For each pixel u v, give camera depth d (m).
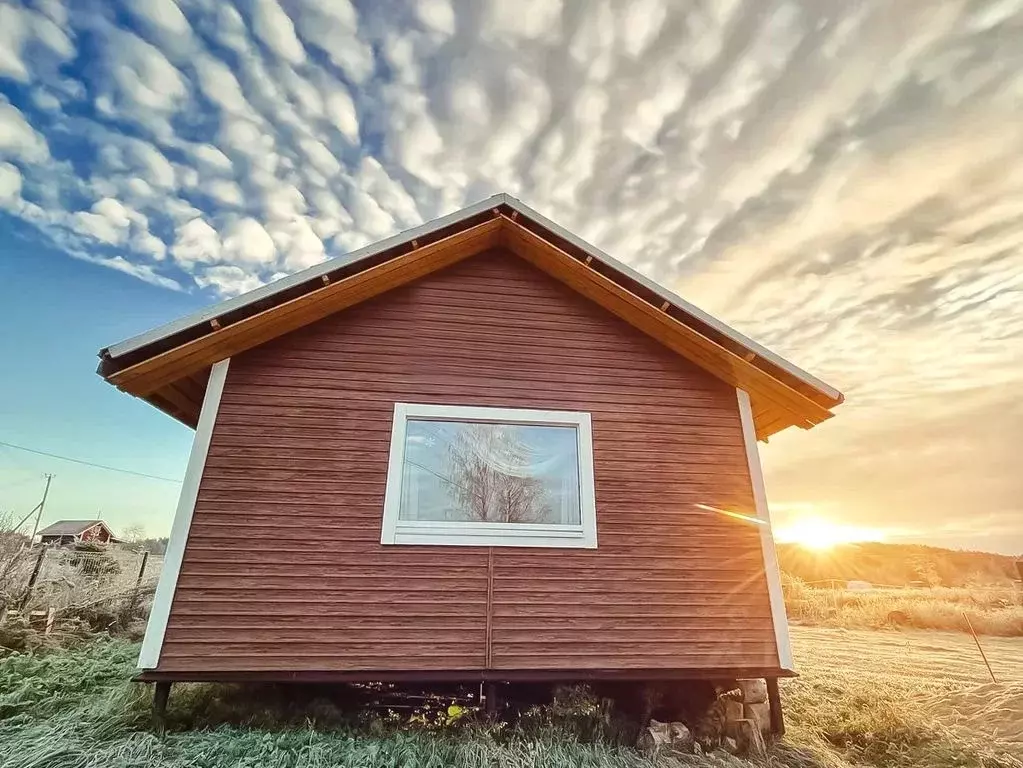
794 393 6.23
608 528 5.60
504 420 5.87
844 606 20.77
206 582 4.75
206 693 5.21
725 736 5.10
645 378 6.34
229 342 5.41
